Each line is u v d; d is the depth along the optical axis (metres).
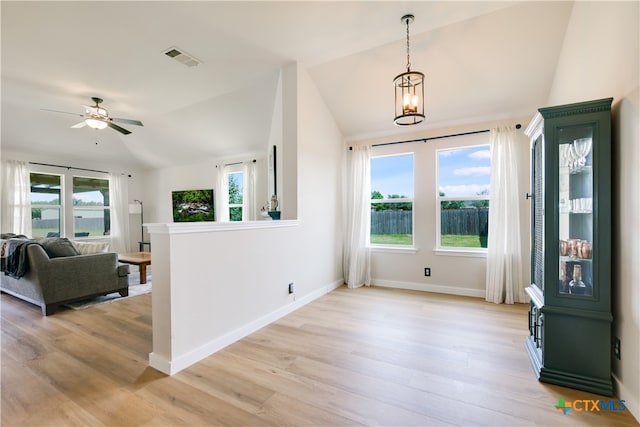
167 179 7.54
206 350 2.39
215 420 1.66
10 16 2.56
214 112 5.02
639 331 1.65
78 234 6.72
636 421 1.64
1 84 3.91
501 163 3.76
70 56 3.25
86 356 2.40
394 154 4.59
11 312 3.48
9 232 5.60
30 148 5.87
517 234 3.71
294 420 1.66
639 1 1.64
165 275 2.17
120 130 4.58
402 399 1.84
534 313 2.38
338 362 2.29
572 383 1.93
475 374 2.11
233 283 2.68
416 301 3.84
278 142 4.16
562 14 2.71
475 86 3.58
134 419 1.67
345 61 3.56
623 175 1.81
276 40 3.08
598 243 1.90
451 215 4.29
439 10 2.69
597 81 2.17
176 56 3.31
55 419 1.67
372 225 4.86
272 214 3.64
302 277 3.70
